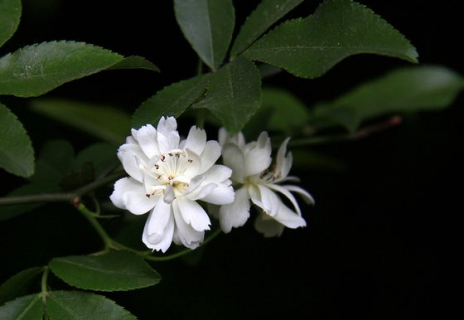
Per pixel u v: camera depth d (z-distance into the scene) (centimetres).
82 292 40
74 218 53
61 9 56
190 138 40
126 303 53
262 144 42
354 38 39
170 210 40
